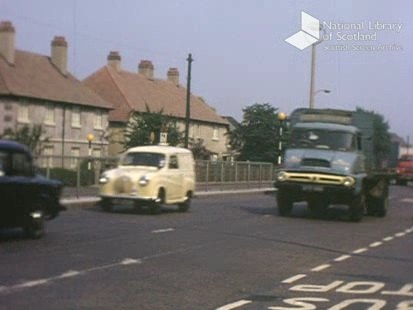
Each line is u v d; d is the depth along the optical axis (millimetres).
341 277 11242
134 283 10047
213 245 14836
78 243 14211
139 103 64562
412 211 29391
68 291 9266
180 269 11508
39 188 14633
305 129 23078
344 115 24266
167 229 17641
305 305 8875
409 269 12383
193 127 72125
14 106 48688
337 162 22172
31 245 13672
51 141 51375
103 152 58469
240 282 10508
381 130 25188
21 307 8188
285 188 22500
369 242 16656
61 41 57094
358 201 22422
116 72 67562
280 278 11000
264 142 63844
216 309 8516
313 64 41188
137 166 22703
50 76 55031
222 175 38094
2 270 10648
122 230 16969
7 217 13703
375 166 24688
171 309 8430
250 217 22453
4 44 51531
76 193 24844
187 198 24172
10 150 13969
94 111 57656
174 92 74188
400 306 8945
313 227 19938
